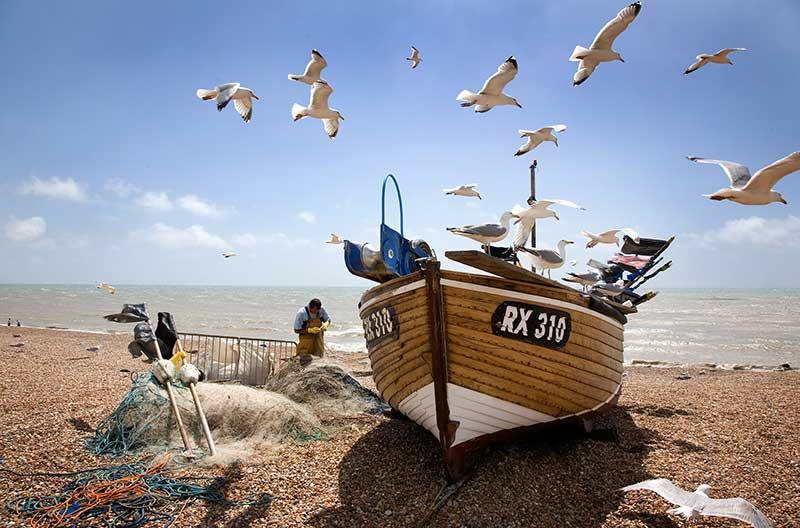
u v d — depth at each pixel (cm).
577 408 659
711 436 781
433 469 613
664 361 1998
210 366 1034
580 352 631
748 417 909
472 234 665
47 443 679
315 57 828
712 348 2383
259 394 788
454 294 578
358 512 512
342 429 762
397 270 727
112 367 1386
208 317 3916
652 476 609
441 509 516
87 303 5800
